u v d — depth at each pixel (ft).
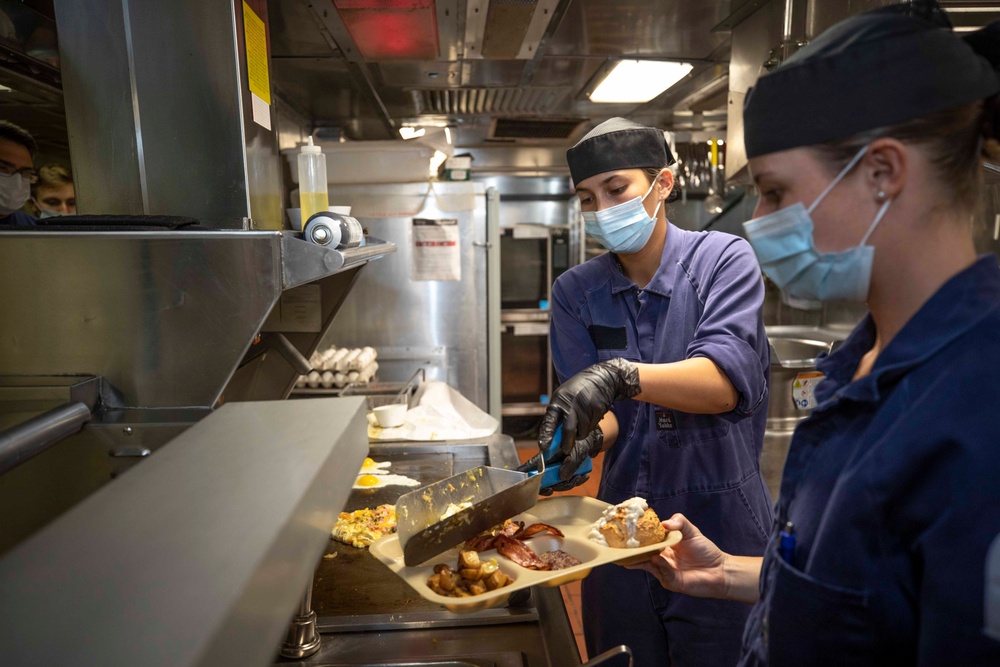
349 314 10.75
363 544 4.94
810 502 2.35
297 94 11.57
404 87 11.26
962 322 1.95
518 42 8.70
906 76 1.93
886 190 2.01
